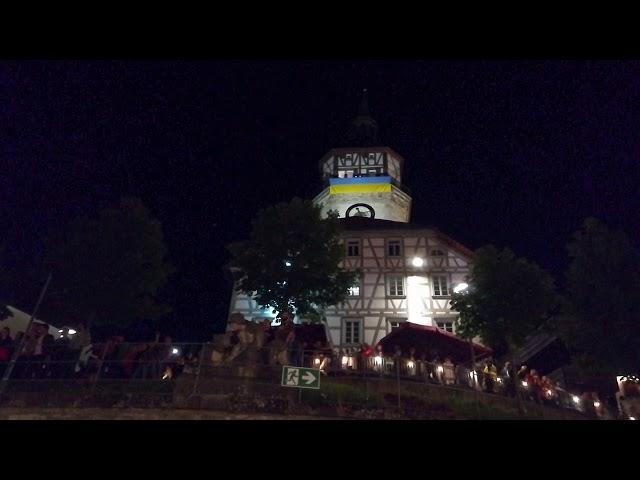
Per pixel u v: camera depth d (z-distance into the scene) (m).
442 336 19.92
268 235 21.78
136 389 12.10
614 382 24.67
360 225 32.81
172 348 13.20
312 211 22.36
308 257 21.20
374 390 13.62
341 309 28.97
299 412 12.06
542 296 18.34
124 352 13.04
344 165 39.22
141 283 18.58
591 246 16.05
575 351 21.28
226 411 11.70
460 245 30.47
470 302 19.23
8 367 12.03
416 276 29.81
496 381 16.86
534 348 25.80
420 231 31.27
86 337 15.22
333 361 14.96
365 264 30.39
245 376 12.59
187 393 12.02
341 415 12.27
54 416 10.88
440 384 15.21
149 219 19.52
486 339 18.72
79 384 12.09
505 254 19.45
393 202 37.19
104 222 18.89
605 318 15.09
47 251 18.39
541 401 17.25
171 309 19.34
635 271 15.34
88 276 17.97
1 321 20.34
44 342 13.40
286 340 13.81
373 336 28.16
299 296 20.77
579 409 18.91
